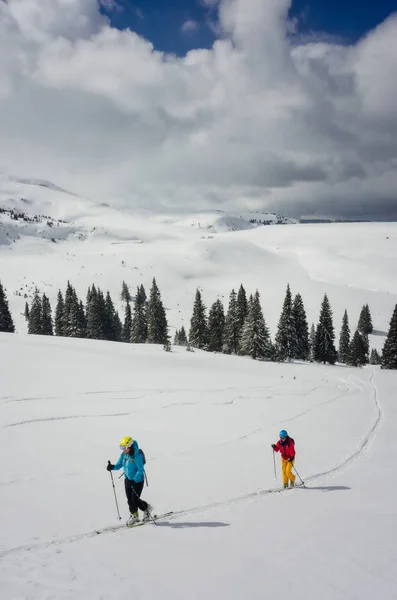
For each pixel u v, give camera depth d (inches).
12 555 272.1
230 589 217.3
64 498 406.6
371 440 729.6
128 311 4288.9
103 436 679.1
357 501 397.1
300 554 264.2
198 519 350.3
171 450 622.8
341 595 210.2
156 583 225.0
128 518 355.9
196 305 3280.0
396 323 2847.0
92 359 1541.6
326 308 3280.0
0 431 652.7
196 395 1107.3
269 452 641.0
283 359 2940.5
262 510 372.8
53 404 865.5
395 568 241.3
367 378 2000.5
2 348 1520.7
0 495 405.7
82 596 209.9
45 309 3981.3
